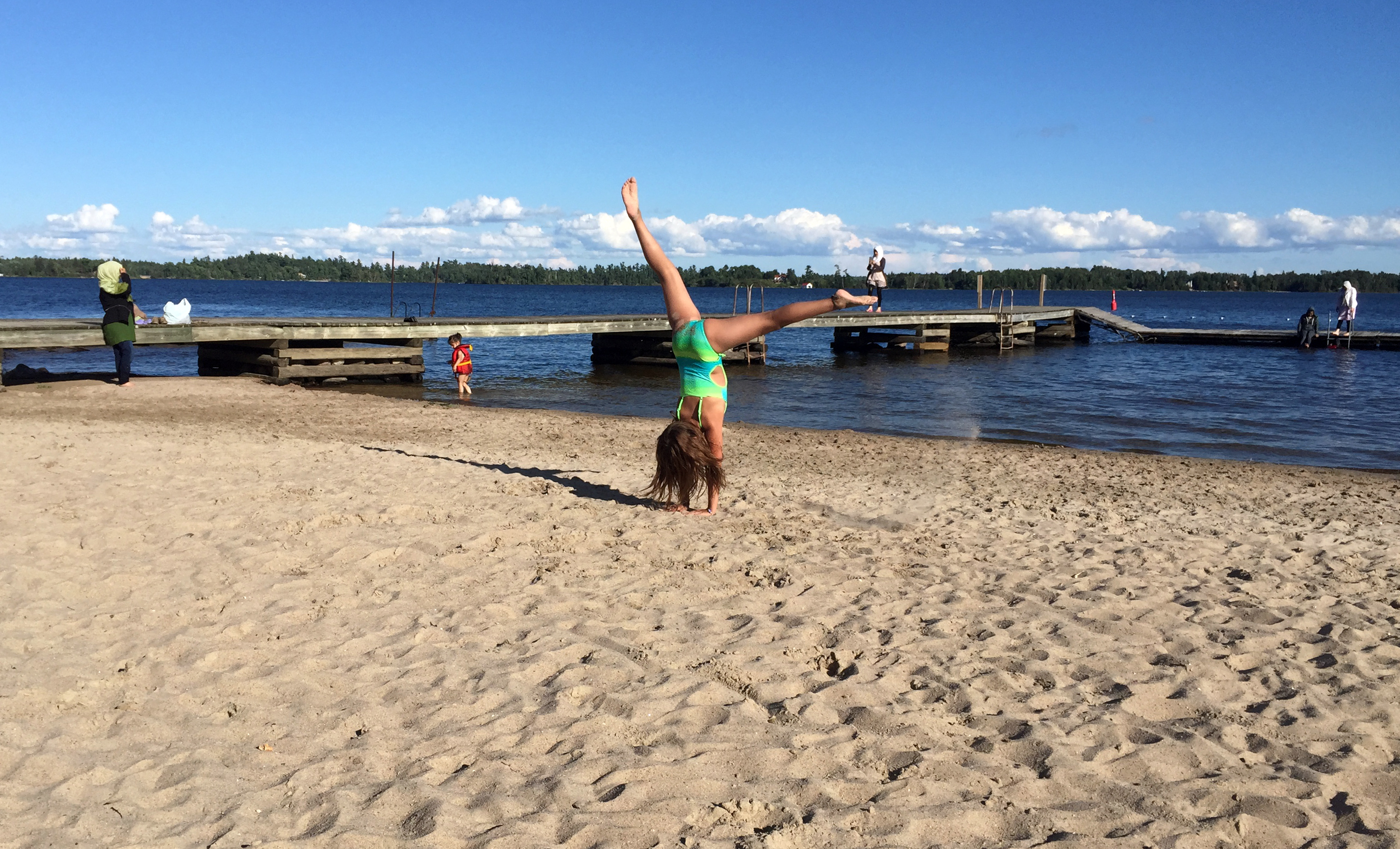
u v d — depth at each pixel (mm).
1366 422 17328
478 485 8055
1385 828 3082
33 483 7414
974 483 10359
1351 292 34562
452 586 5363
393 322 21766
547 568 5750
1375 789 3367
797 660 4473
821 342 38531
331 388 20469
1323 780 3391
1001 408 18766
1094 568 6258
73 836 2750
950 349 34719
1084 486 10344
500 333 23188
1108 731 3738
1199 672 4426
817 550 6453
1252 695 4203
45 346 17203
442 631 4633
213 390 17672
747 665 4316
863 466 11484
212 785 3094
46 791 3006
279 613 4789
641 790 3119
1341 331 35156
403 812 2953
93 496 7035
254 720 3609
